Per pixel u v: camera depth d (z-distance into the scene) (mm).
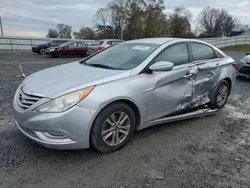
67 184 2373
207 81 4148
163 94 3383
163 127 3842
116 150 3039
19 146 3037
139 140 3346
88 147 2789
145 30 48688
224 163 2871
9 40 25328
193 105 3979
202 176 2594
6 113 4203
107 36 54594
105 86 2814
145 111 3213
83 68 3428
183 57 3818
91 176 2512
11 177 2436
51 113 2555
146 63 3281
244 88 7090
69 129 2596
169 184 2438
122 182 2438
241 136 3672
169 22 54281
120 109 2943
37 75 3334
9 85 6578
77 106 2602
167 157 2941
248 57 8078
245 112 4840
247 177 2613
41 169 2592
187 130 3787
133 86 3014
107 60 3674
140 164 2768
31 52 23312
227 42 30656
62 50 18484
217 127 3984
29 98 2699
